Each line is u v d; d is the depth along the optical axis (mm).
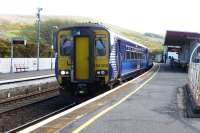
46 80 30875
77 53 19453
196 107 12141
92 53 19266
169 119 11125
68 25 19734
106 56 19406
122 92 18766
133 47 31484
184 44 59062
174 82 27016
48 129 9344
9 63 46594
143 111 12609
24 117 16312
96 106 13539
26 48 66062
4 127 14109
